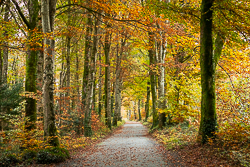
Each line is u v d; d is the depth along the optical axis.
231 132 6.73
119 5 9.30
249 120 8.76
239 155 5.39
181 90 12.34
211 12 7.97
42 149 7.50
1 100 10.31
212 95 7.89
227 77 11.38
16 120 8.12
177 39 10.88
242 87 10.17
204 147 7.24
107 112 20.23
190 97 12.34
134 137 14.91
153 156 7.72
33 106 9.20
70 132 13.70
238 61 10.41
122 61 23.05
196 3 11.52
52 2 8.26
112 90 30.12
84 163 7.07
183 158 6.82
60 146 8.41
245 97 9.73
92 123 16.56
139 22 9.04
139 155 8.07
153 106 18.42
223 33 8.69
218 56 8.98
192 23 9.36
